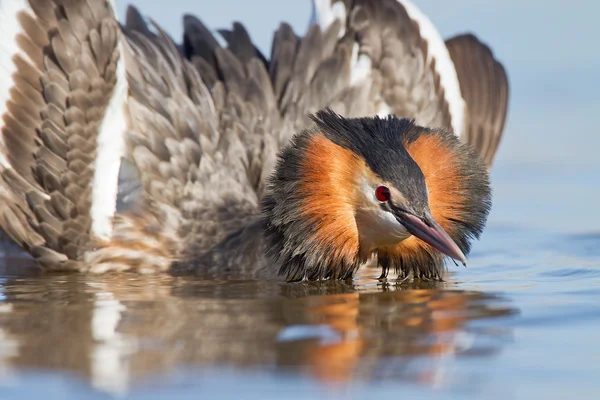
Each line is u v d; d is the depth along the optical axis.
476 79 15.15
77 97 12.19
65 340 7.88
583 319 8.45
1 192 12.26
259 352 7.49
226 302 9.55
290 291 10.29
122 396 6.50
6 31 12.39
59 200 12.05
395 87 14.07
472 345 7.66
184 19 14.52
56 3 12.48
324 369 7.06
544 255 12.53
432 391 6.59
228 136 12.98
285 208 10.88
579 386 6.66
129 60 12.77
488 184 11.23
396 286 10.55
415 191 10.62
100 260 12.18
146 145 12.38
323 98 13.67
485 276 11.11
